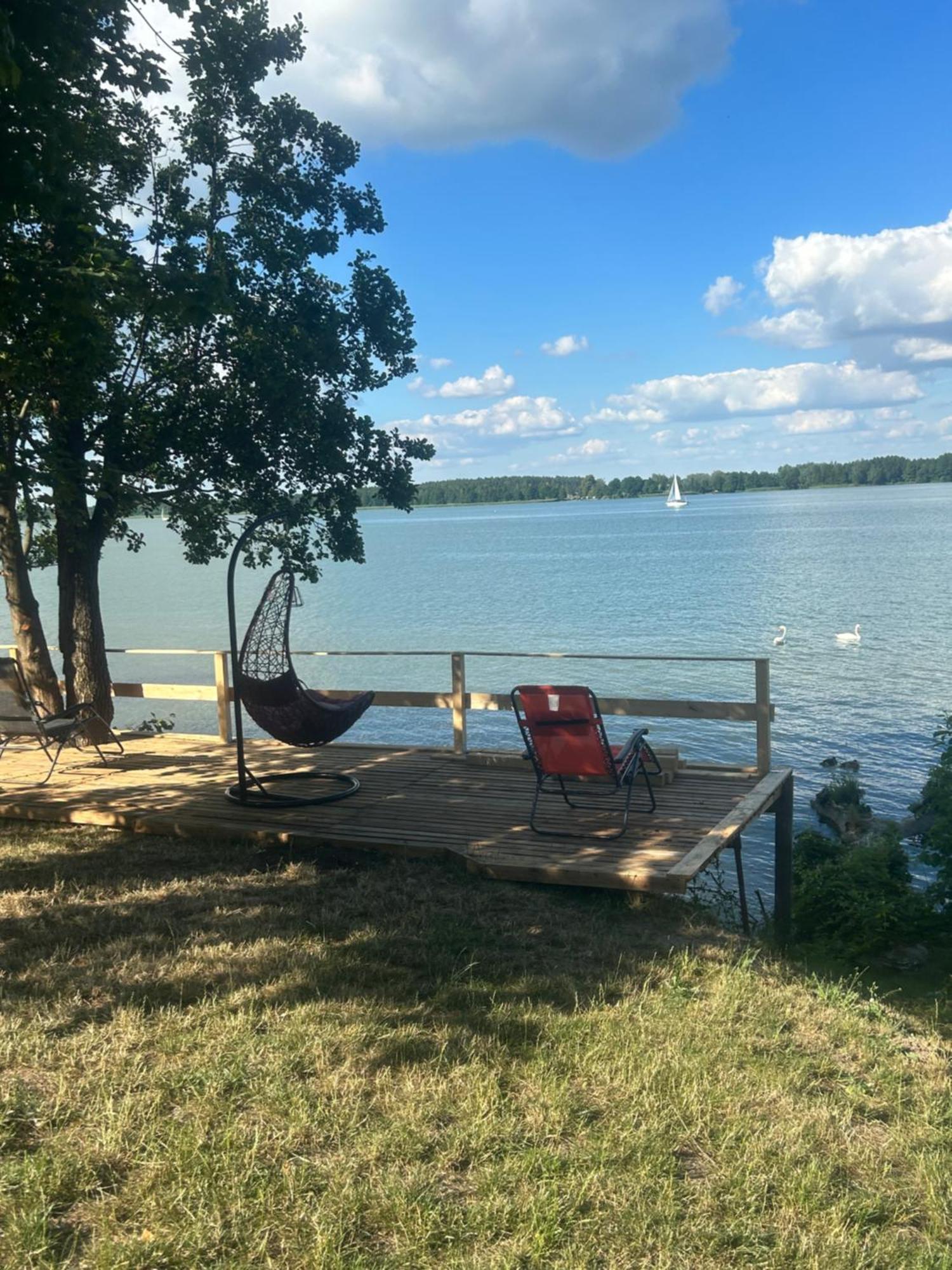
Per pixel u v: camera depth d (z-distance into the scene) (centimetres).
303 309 1189
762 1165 326
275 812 776
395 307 1278
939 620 4244
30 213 760
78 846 725
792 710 2678
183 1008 437
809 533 11506
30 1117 340
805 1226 297
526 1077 377
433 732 2544
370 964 490
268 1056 384
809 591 5544
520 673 3456
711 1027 432
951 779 1140
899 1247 288
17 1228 279
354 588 7125
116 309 765
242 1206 293
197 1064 376
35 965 484
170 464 1246
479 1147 327
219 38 1095
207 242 1139
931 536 9775
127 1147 321
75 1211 293
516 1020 425
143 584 8375
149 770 947
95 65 800
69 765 985
